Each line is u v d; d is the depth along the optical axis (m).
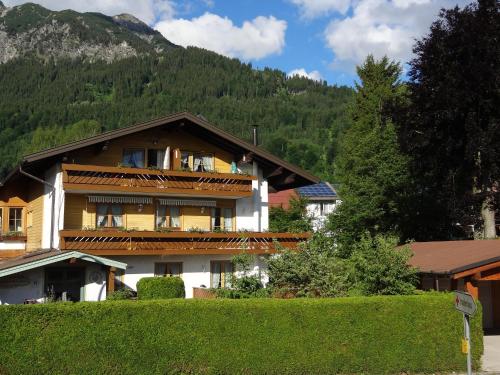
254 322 14.31
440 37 30.55
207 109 154.38
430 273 20.22
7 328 12.48
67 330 12.88
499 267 19.47
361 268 18.30
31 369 12.56
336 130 127.00
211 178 26.97
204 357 13.85
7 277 20.91
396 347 15.39
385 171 36.41
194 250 25.73
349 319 15.08
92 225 25.64
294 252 18.61
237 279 18.91
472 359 15.98
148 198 26.72
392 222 37.44
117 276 25.11
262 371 14.28
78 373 12.87
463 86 29.12
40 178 27.62
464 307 12.71
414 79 32.06
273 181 31.17
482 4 29.58
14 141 123.94
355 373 15.02
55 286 21.58
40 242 27.09
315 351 14.72
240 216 28.73
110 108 149.25
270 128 143.50
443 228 37.69
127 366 13.25
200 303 13.98
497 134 28.36
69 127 121.69
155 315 13.58
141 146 26.91
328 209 56.72
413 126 31.41
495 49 28.67
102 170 24.73
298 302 14.73
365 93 46.53
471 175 31.45
